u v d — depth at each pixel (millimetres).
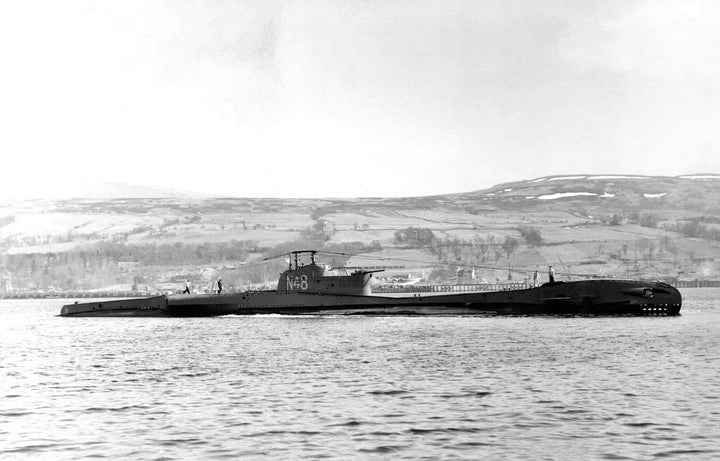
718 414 62438
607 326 136500
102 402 70562
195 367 92375
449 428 59219
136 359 101438
